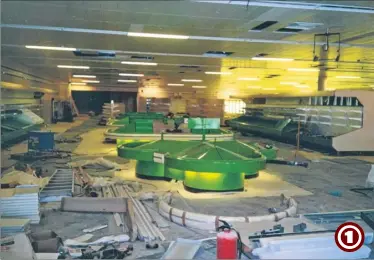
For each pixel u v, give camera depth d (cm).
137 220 410
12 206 407
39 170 671
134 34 654
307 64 1066
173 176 607
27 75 1344
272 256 300
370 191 592
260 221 397
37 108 1516
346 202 523
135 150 623
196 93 2353
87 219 430
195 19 538
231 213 457
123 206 458
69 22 564
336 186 630
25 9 488
